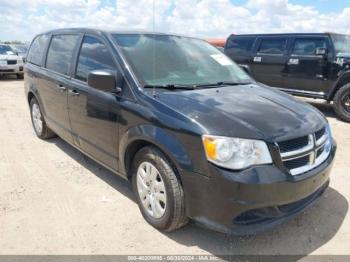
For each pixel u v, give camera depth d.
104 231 3.19
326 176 3.15
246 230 2.69
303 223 3.35
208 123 2.72
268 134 2.70
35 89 5.52
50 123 5.23
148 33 4.10
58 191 3.97
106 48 3.76
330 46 8.30
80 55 4.26
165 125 2.89
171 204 2.91
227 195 2.60
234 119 2.80
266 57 9.63
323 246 3.01
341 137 6.42
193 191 2.76
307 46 8.78
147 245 2.99
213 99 3.19
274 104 3.28
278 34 9.48
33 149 5.45
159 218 3.11
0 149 5.46
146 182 3.23
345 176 4.46
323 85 8.45
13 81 15.62
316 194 3.19
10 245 2.98
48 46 5.32
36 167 4.70
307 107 3.47
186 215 2.93
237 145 2.62
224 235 3.14
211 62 4.16
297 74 8.95
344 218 3.44
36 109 5.85
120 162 3.53
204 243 3.03
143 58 3.62
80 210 3.55
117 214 3.47
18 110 8.61
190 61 3.96
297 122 2.97
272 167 2.66
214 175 2.61
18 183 4.19
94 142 3.95
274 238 3.12
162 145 2.88
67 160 4.95
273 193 2.62
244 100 3.28
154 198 3.16
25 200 3.76
